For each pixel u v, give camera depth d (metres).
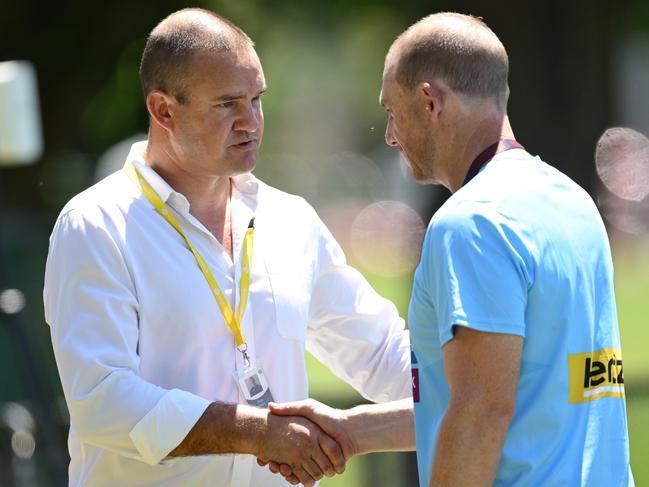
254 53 12.21
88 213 11.85
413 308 10.52
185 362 11.95
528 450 9.95
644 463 19.47
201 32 11.93
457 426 9.71
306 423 11.91
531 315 9.96
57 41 55.19
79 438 11.82
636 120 105.25
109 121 56.38
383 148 117.62
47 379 24.98
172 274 11.94
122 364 11.54
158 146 12.38
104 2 54.78
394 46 11.10
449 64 10.62
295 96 126.06
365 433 12.07
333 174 116.25
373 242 73.00
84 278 11.68
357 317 13.23
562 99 31.12
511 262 9.84
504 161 10.49
